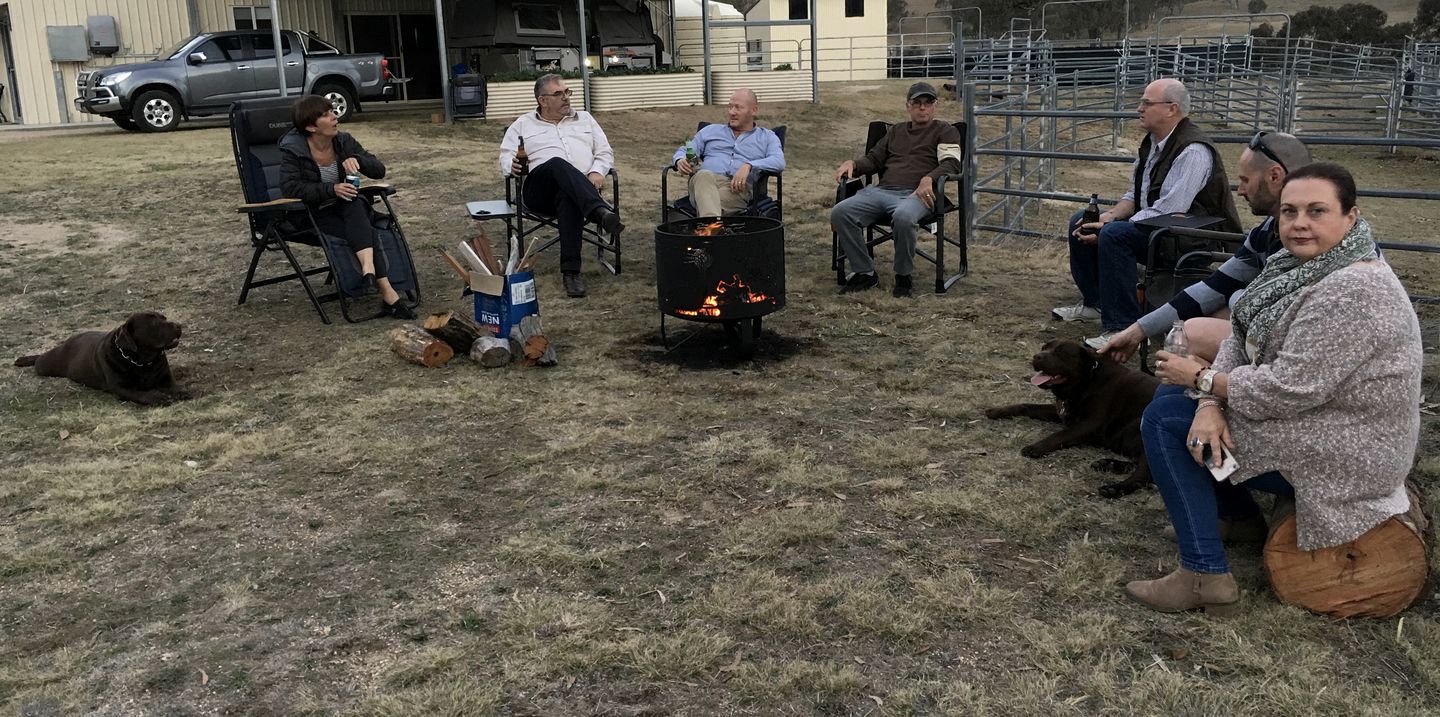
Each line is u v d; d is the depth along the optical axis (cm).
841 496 349
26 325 590
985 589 285
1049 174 1258
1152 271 491
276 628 274
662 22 2181
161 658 261
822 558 306
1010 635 264
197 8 1856
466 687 243
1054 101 1241
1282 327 250
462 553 314
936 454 387
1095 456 378
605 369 496
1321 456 248
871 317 589
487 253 503
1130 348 359
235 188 1003
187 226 849
